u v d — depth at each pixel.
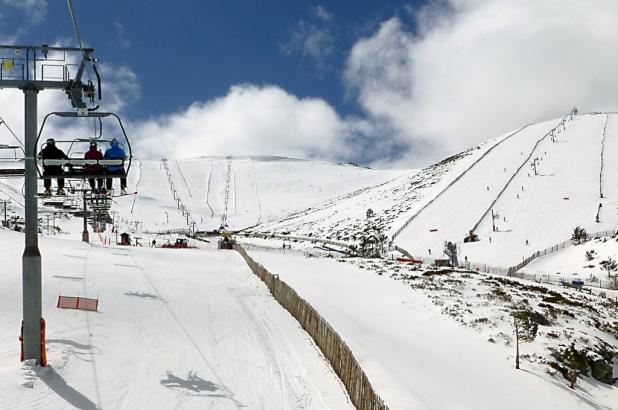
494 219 97.88
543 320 30.52
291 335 21.25
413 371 18.11
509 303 34.19
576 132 147.25
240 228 169.00
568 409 19.83
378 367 17.06
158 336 19.17
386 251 88.00
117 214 166.25
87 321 19.72
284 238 122.38
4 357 14.33
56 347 15.70
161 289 29.48
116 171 12.30
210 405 13.12
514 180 118.94
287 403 13.77
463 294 37.47
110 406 12.28
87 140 12.26
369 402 12.31
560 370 23.86
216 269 43.75
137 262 40.88
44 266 31.23
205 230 159.50
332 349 17.20
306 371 16.58
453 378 19.00
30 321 13.37
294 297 25.08
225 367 16.38
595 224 85.56
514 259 76.25
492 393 18.66
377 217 125.25
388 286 40.53
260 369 16.47
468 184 127.38
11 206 119.44
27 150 12.42
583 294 47.44
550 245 80.44
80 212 53.06
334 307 29.66
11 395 11.63
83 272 30.97
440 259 72.31
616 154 121.81
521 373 22.64
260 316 24.83
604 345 27.95
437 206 115.38
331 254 82.31
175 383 14.41
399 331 26.23
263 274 36.94
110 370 14.66
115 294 25.81
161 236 119.44
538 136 152.88
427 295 36.41
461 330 28.11
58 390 12.54
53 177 12.08
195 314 23.88
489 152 155.75
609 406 21.84
